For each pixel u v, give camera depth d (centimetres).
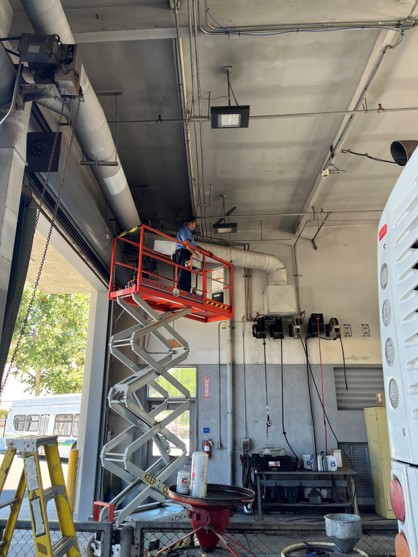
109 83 523
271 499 719
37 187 409
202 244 802
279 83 522
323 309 868
